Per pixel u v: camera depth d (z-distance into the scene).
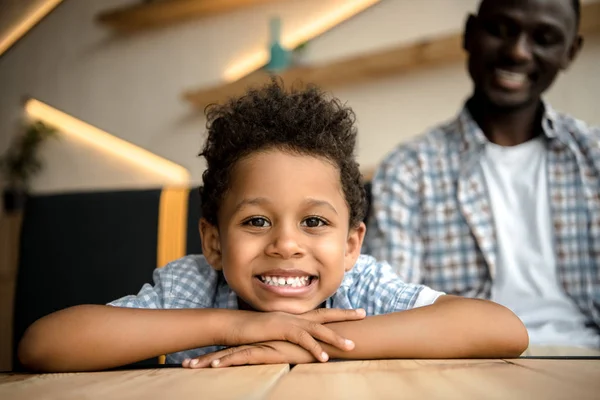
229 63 3.92
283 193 0.79
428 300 0.89
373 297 0.96
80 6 4.39
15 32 4.54
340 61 3.28
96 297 1.29
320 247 0.80
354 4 3.48
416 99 3.22
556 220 1.36
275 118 0.84
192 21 4.04
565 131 1.43
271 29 3.61
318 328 0.67
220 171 0.84
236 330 0.68
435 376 0.39
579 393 0.31
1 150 4.52
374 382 0.37
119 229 1.32
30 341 0.68
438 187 1.44
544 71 1.41
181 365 0.61
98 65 4.32
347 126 0.92
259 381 0.38
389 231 1.43
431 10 3.27
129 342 0.68
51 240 1.32
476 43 1.46
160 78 4.12
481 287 1.38
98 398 0.33
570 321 1.28
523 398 0.29
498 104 1.43
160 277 0.99
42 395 0.34
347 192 0.87
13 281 1.54
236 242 0.80
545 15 1.38
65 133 4.39
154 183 4.12
